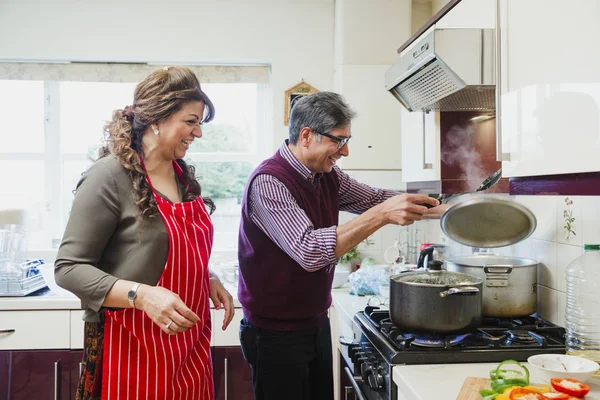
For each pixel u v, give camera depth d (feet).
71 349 8.70
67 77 11.23
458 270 6.20
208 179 11.97
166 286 4.83
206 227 5.27
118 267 4.74
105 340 4.71
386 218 4.98
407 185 8.51
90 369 4.81
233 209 12.04
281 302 5.84
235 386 9.06
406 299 5.25
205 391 5.29
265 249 5.75
